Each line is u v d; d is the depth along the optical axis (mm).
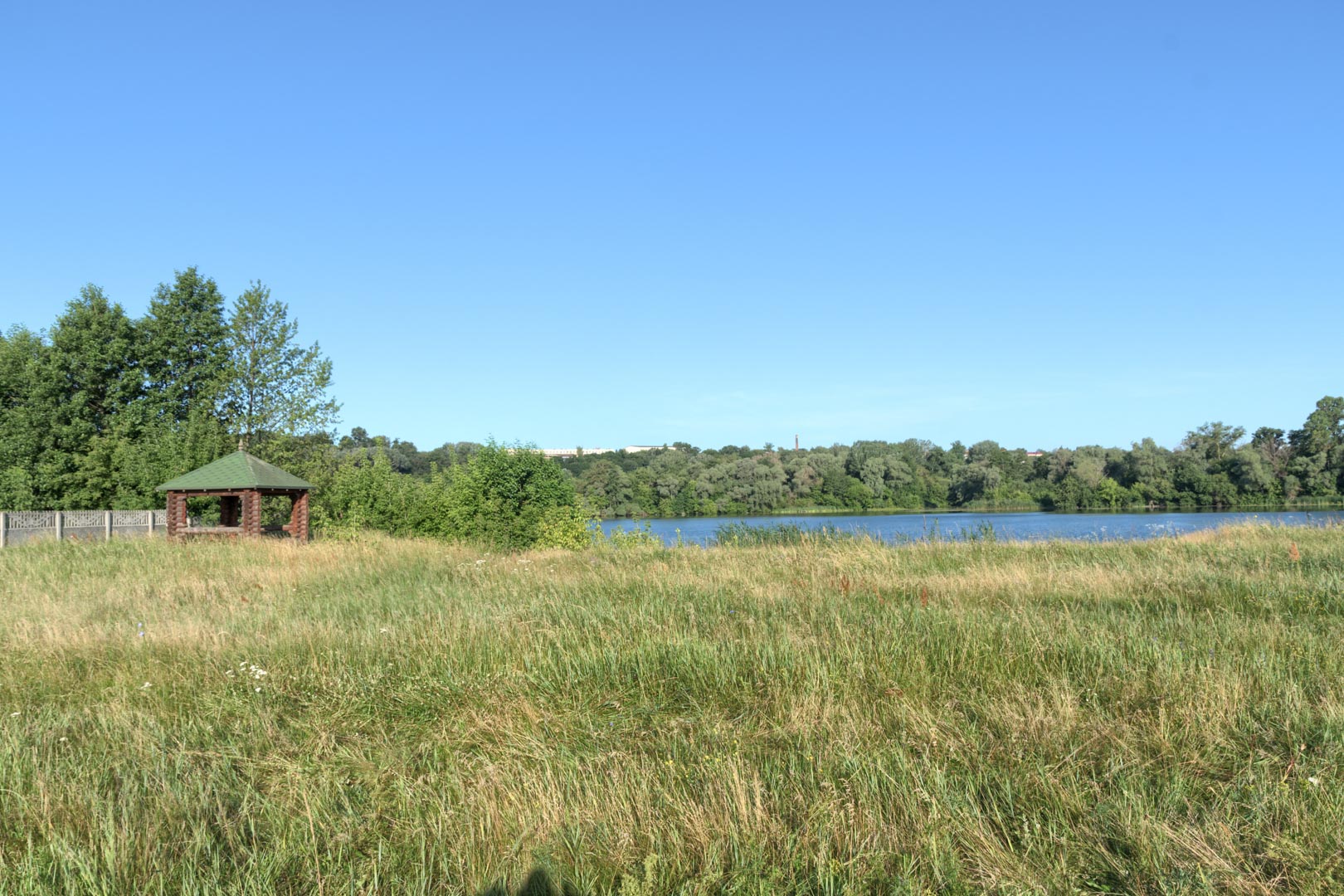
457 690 6641
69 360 40281
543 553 18812
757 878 3686
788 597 10148
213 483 25094
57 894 3699
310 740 5684
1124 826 3986
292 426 43875
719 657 7121
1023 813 4246
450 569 15250
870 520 60219
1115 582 11023
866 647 7359
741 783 4438
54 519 26250
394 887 3740
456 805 4543
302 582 13688
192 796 4684
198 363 44594
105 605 10945
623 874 3756
